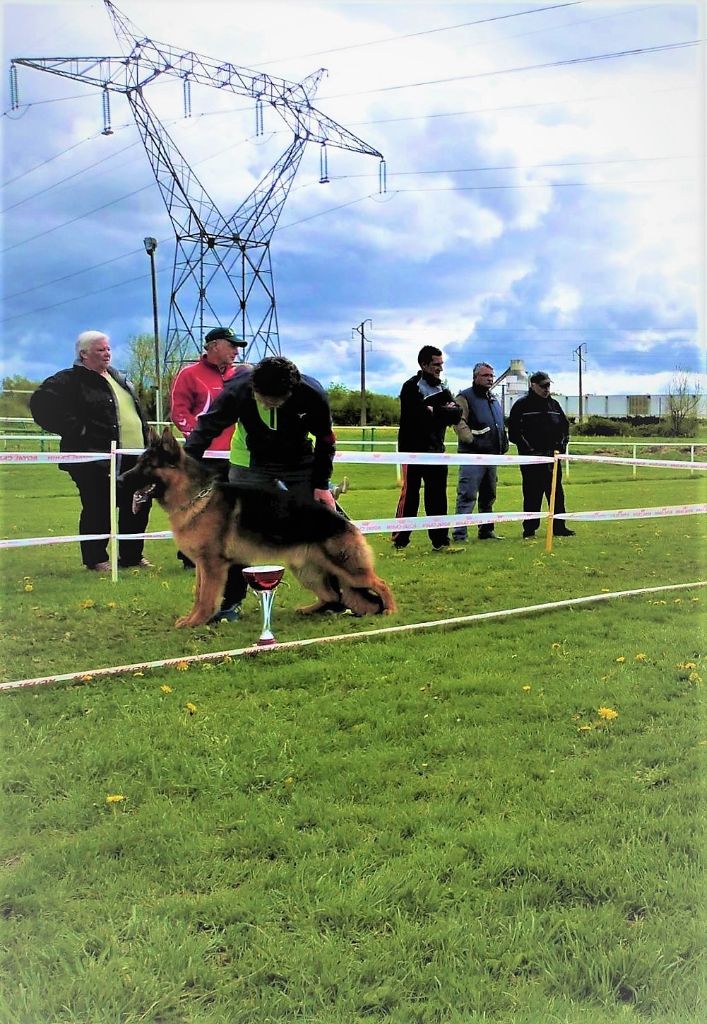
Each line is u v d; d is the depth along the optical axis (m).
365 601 5.51
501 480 18.55
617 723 3.44
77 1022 1.81
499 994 1.87
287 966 1.96
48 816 2.69
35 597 6.03
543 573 7.05
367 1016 1.82
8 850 2.49
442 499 8.43
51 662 4.46
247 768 3.04
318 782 2.93
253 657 4.50
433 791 2.84
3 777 2.97
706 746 3.19
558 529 9.52
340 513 5.53
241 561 5.22
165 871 2.37
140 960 1.99
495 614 5.37
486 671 4.19
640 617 5.38
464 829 2.57
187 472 5.08
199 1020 1.80
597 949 2.00
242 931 2.10
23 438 13.58
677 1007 1.83
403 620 5.38
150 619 5.41
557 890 2.26
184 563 7.46
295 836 2.54
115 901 2.23
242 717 3.56
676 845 2.46
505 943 2.03
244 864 2.40
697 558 7.84
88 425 7.08
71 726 3.48
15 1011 1.83
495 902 2.20
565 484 17.00
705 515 11.62
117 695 3.88
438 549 8.38
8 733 3.38
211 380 7.12
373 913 2.15
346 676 4.14
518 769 3.02
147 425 7.70
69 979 1.93
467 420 8.91
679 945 2.01
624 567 7.36
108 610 5.63
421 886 2.26
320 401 5.22
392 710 3.64
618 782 2.90
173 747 3.23
